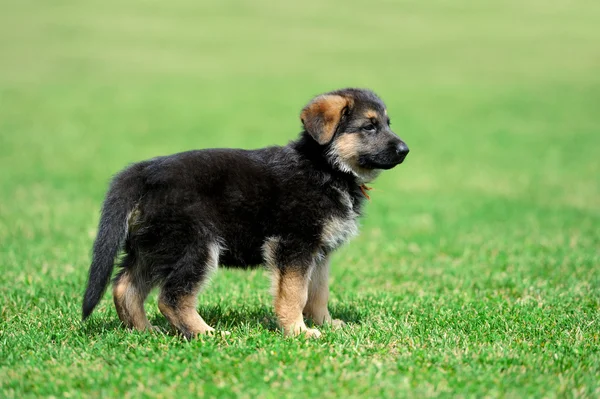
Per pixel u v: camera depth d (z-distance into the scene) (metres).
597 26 51.28
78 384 5.48
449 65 40.06
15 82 34.28
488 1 60.44
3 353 6.16
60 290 8.70
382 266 10.62
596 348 6.39
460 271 10.05
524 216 14.74
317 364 5.83
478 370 5.75
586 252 11.07
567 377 5.66
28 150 22.08
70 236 12.34
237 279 9.63
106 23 49.88
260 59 41.12
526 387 5.44
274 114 28.84
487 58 42.00
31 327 7.04
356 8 57.25
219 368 5.71
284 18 53.47
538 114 29.52
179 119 27.73
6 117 27.27
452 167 21.23
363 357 6.08
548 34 48.78
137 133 25.17
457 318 7.43
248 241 7.07
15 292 8.47
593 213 14.97
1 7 53.28
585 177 19.53
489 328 7.05
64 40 44.56
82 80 35.22
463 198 17.16
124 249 7.04
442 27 51.12
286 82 35.38
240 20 52.56
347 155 7.41
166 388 5.38
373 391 5.31
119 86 34.16
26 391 5.43
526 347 6.38
